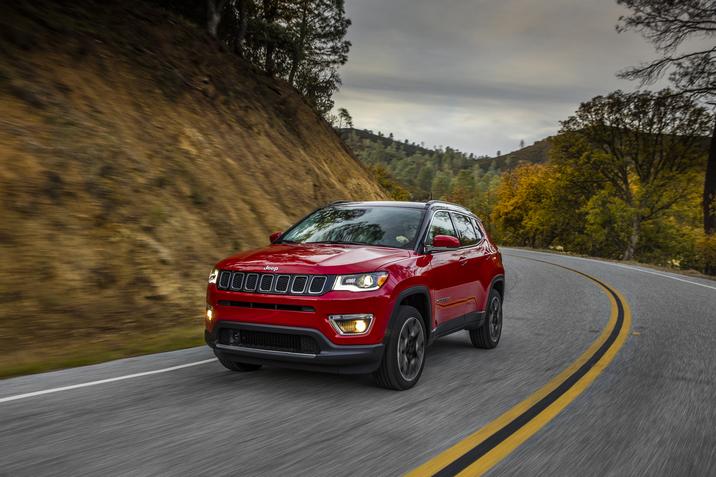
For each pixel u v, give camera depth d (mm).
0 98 11133
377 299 4984
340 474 3373
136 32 18719
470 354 7105
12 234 8750
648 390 5500
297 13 40219
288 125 24906
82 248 9508
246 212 15117
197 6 27859
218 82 21078
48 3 15953
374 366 5012
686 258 50625
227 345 5188
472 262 6930
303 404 4785
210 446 3760
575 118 44625
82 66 14461
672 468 3648
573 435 4203
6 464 3367
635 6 33656
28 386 5102
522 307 11562
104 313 8555
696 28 33062
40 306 7996
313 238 6359
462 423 4410
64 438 3822
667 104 38562
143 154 13359
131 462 3449
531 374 6070
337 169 27047
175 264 10953
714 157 35562
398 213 6500
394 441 3973
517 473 3486
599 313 10797
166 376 5586
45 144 10820
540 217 55656
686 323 9789
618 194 46625
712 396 5359
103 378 5445
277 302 4910
